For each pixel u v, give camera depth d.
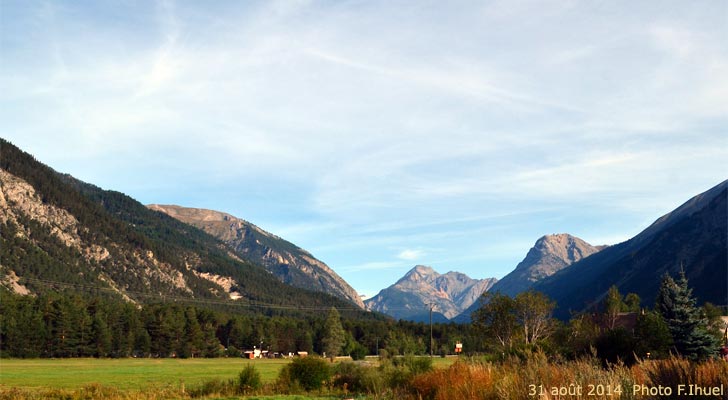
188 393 37.22
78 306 149.25
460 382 14.35
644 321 40.66
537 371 12.75
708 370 10.62
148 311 164.00
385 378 29.83
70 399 37.53
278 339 178.25
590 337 28.19
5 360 120.00
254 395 34.09
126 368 97.44
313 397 30.58
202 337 161.50
